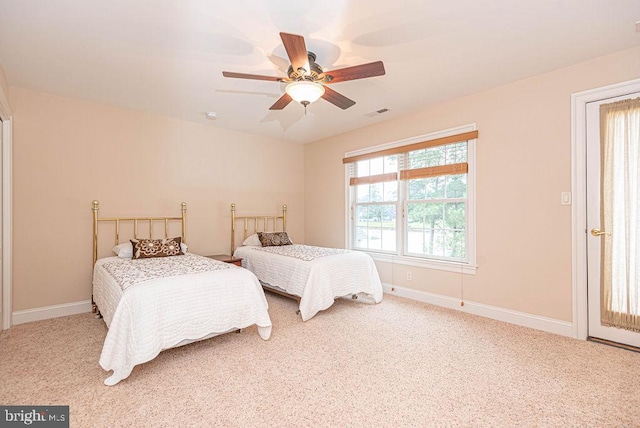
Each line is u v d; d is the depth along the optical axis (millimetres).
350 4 1826
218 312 2459
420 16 1952
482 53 2420
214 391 1909
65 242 3301
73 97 3311
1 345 2535
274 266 3713
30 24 2010
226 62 2533
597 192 2543
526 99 2896
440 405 1766
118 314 2062
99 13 1899
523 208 2930
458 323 3021
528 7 1878
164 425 1608
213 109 3686
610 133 2473
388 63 2562
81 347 2500
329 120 4117
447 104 3461
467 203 3355
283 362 2270
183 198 4152
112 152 3590
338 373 2113
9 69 2646
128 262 3080
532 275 2883
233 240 4609
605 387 1924
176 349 2477
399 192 4035
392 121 4043
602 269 2527
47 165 3193
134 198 3750
